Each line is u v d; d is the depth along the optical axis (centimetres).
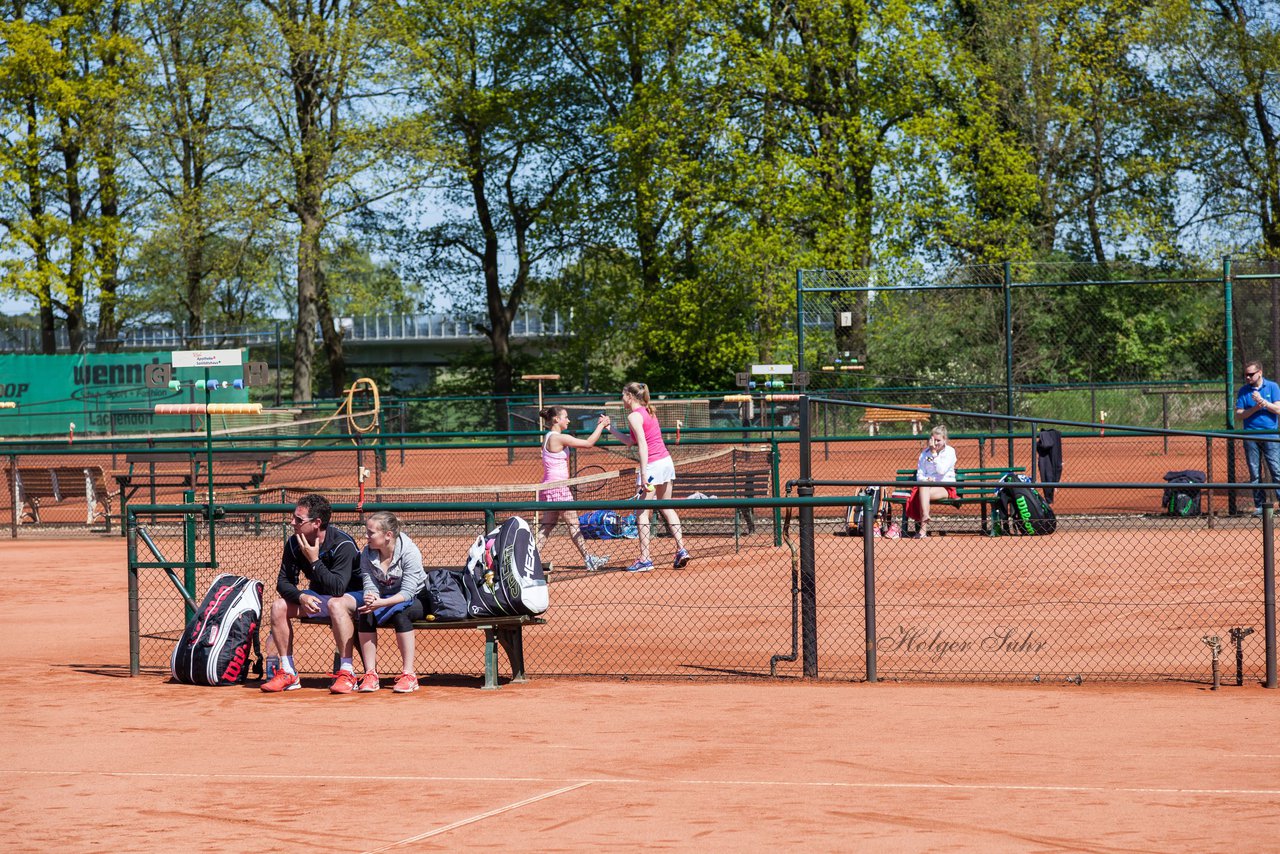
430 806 972
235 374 6178
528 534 1538
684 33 6219
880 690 1452
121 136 6469
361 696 1484
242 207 6488
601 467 2984
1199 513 2595
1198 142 6400
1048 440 2559
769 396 3028
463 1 7212
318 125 6769
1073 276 4531
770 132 6022
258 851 867
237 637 1585
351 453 4134
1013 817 902
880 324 5188
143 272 6862
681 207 6100
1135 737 1177
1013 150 6072
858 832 873
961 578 2102
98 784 1068
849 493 2803
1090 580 2039
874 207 5991
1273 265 3008
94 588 2395
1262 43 6100
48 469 3481
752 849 841
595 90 7412
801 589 1551
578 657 1695
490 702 1427
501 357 8125
